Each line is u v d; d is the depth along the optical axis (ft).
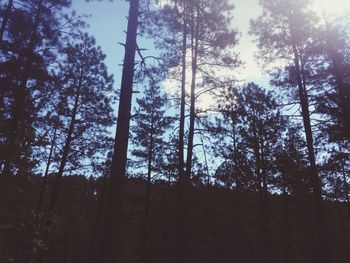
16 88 50.55
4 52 52.70
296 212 78.43
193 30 56.54
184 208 51.96
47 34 56.18
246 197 68.08
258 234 63.05
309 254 70.54
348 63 56.39
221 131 55.67
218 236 56.08
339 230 85.15
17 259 21.30
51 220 24.20
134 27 27.86
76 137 72.74
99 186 87.86
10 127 25.68
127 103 26.05
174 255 53.62
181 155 53.67
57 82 58.59
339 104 55.42
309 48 57.72
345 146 58.29
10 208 22.63
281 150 78.28
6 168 24.09
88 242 109.70
